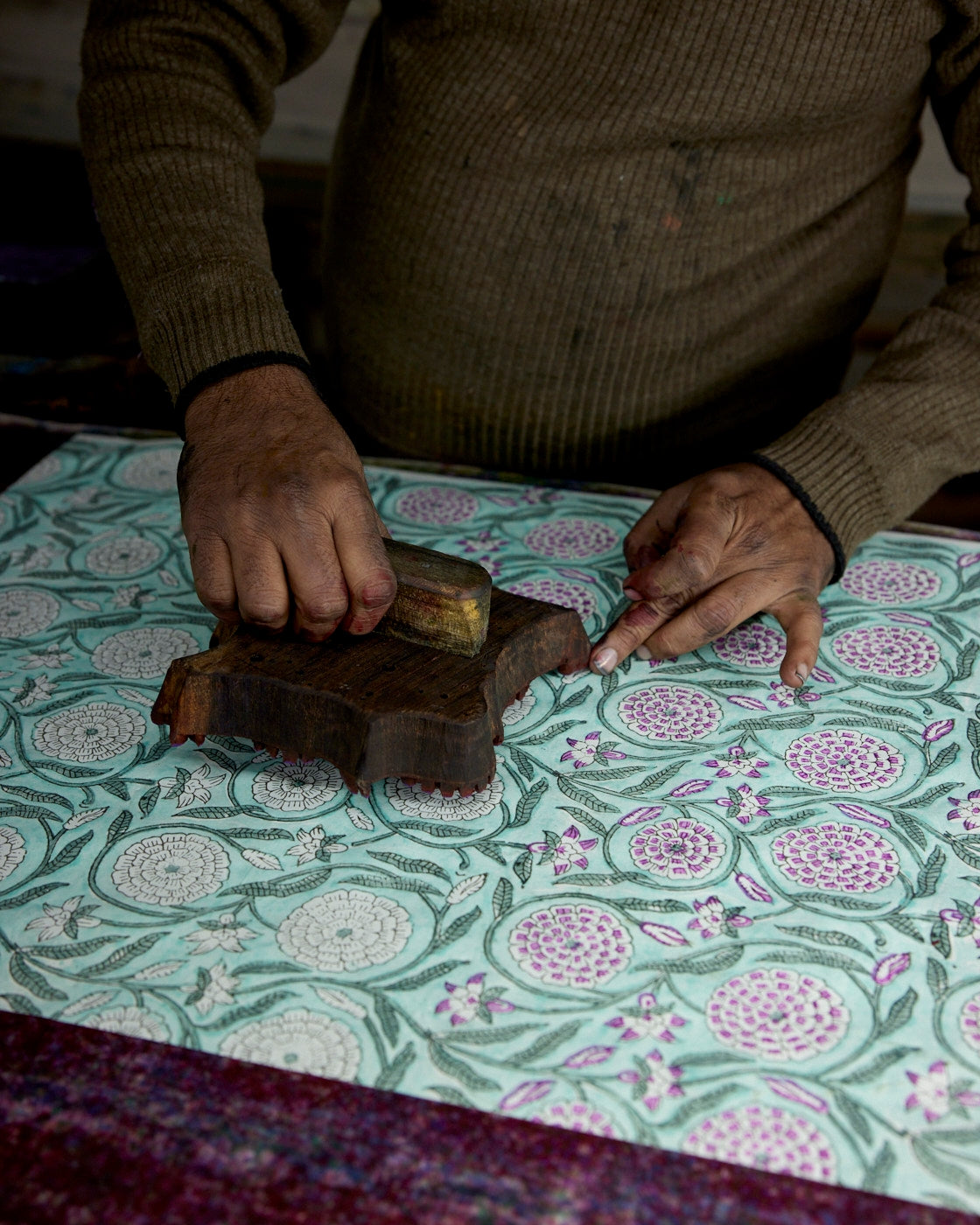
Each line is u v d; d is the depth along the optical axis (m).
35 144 2.97
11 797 0.99
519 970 0.82
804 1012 0.79
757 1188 0.67
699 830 0.95
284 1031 0.77
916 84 1.41
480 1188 0.67
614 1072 0.75
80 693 1.12
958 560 1.38
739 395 1.60
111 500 1.49
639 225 1.38
